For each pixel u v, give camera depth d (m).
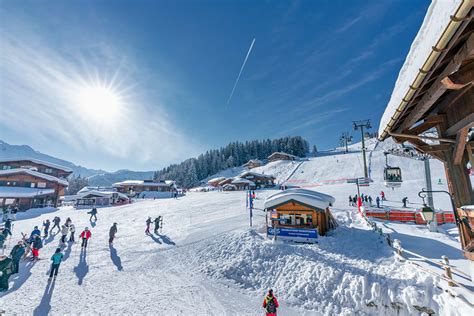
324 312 9.55
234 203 32.72
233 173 114.81
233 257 14.04
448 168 5.81
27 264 13.86
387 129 5.70
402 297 8.68
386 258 11.95
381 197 30.84
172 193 57.97
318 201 16.67
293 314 9.49
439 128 6.04
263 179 65.88
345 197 32.72
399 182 12.65
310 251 13.73
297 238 15.73
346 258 12.62
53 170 54.19
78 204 44.81
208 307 9.62
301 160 92.31
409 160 57.72
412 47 3.74
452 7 2.48
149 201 44.81
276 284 11.52
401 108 4.46
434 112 6.07
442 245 13.02
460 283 7.64
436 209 21.91
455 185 5.57
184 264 14.11
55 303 9.63
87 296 10.25
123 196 49.03
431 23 3.10
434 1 3.04
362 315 9.13
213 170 126.00
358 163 64.75
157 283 11.65
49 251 16.33
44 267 13.46
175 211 30.47
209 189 73.12
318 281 11.03
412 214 20.19
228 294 10.78
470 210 4.49
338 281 10.80
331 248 14.16
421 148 6.17
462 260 10.48
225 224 21.06
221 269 12.92
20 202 40.66
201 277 12.43
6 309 9.15
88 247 17.23
